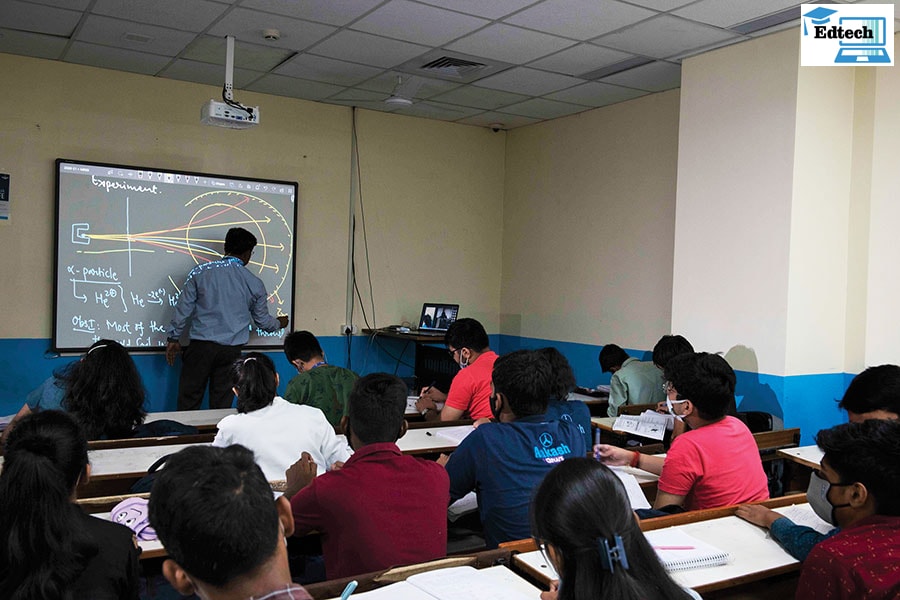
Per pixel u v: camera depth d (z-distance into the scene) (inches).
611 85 196.2
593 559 38.0
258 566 35.2
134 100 198.2
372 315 239.6
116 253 196.5
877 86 153.0
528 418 82.5
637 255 208.8
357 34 161.2
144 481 83.5
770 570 67.9
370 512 66.7
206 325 193.2
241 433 91.7
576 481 40.1
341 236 232.5
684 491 87.1
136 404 109.3
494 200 263.0
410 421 161.3
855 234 156.9
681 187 174.2
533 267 249.9
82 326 192.9
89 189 192.1
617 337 215.6
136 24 157.9
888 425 57.4
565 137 236.2
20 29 162.9
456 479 81.6
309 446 94.1
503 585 60.3
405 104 193.3
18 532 49.2
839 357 158.1
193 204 206.7
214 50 175.2
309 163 225.6
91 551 51.7
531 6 140.9
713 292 166.2
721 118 164.6
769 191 154.0
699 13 141.4
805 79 149.6
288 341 138.9
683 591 39.0
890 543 53.7
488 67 183.6
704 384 88.0
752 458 89.0
